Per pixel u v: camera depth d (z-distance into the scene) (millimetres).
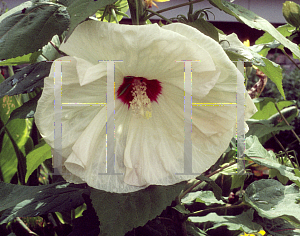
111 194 827
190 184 1576
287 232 1090
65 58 684
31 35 784
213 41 698
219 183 1598
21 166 1423
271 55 6449
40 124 712
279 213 1005
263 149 1324
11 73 1521
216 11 5352
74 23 627
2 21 814
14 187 1045
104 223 765
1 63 1036
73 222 1008
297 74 5562
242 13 901
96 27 677
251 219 1182
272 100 1856
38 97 919
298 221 899
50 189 1101
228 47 1032
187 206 1563
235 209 1630
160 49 680
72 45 699
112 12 1046
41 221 1456
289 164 1714
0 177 1504
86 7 648
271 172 1619
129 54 697
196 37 699
